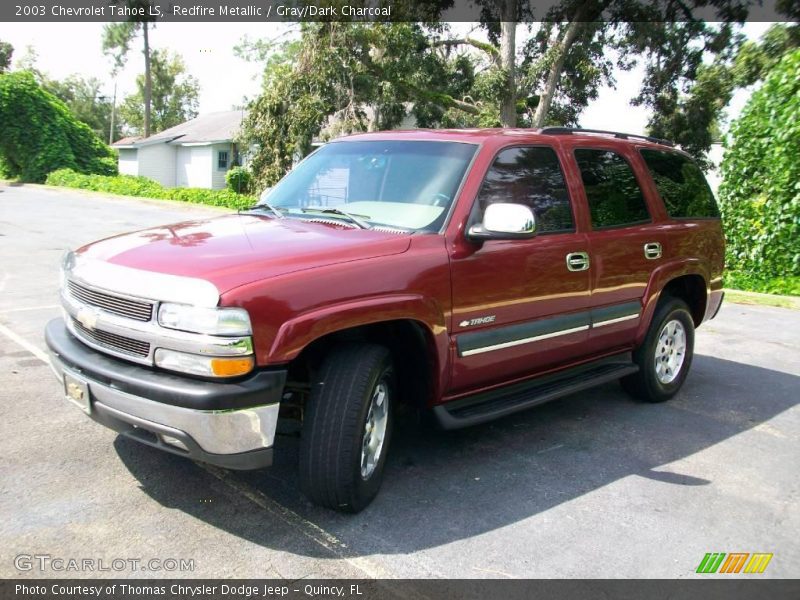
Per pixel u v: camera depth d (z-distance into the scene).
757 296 10.79
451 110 24.34
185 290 3.07
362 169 4.48
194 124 44.69
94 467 3.93
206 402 3.00
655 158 5.67
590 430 5.03
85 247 3.90
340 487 3.38
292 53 26.25
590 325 4.76
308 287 3.22
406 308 3.56
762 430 5.21
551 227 4.49
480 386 4.23
